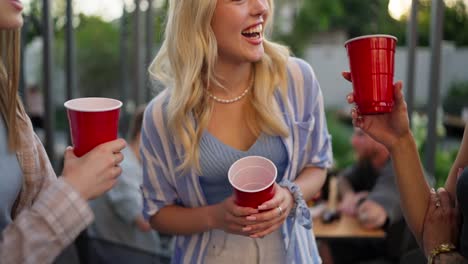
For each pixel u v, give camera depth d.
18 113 1.14
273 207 1.23
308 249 1.51
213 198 1.48
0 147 1.06
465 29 5.43
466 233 1.13
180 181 1.48
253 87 1.46
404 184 1.30
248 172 1.29
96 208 2.70
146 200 1.54
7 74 1.10
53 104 2.88
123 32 4.73
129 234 2.71
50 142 2.87
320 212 3.05
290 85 1.49
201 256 1.49
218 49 1.41
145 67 4.58
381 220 2.75
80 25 5.06
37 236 0.96
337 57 8.71
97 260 1.79
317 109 1.52
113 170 1.06
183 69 1.43
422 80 6.94
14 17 1.03
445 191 1.29
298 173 1.55
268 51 1.48
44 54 2.80
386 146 1.31
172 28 1.43
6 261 0.95
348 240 3.09
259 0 1.35
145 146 1.51
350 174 3.29
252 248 1.46
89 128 1.06
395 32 4.89
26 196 1.15
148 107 1.52
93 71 7.07
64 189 0.99
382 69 1.17
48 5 2.77
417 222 1.29
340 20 7.66
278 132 1.43
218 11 1.35
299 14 7.86
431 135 2.94
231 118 1.48
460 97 7.11
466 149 1.26
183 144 1.41
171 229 1.50
